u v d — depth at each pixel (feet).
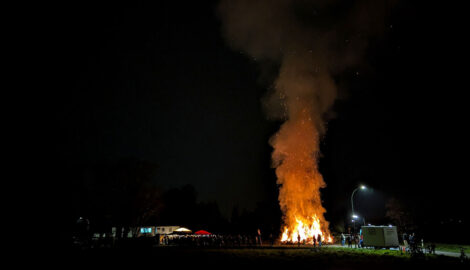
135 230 255.29
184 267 83.56
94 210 238.68
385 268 79.87
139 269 81.20
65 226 161.48
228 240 186.09
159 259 102.47
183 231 202.80
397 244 131.85
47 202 157.89
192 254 119.03
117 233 241.76
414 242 111.96
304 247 152.97
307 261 93.30
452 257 98.12
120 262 95.35
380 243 130.72
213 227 335.06
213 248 153.99
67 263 93.81
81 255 119.03
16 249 133.08
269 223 271.49
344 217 265.13
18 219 148.46
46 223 153.69
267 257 104.94
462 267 81.00
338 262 90.48
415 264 85.66
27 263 95.35
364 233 137.39
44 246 140.26
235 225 315.17
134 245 157.07
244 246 164.04
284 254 114.83
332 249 134.41
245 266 84.43
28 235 145.28
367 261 91.76
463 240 182.19
